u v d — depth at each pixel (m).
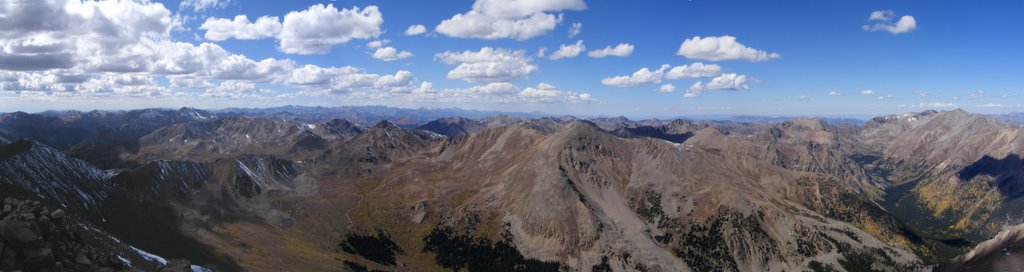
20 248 77.75
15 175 184.75
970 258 133.88
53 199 187.25
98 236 130.88
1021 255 114.69
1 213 85.00
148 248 178.75
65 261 83.25
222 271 175.50
